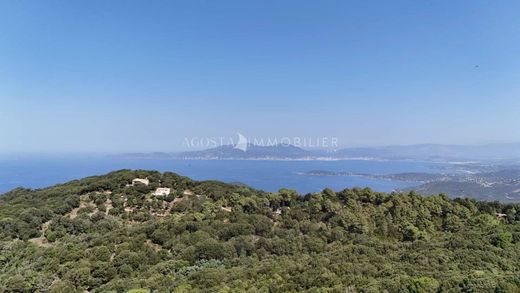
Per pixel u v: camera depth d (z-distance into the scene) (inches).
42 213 2188.7
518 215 2121.1
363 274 1274.6
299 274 1282.0
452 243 1567.4
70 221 2110.0
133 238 1786.4
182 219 2015.3
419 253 1457.9
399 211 2177.7
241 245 1711.4
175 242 1743.4
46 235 1988.2
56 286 1380.4
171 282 1341.0
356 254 1560.0
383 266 1334.9
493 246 1496.1
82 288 1406.3
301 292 1111.0
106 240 1791.3
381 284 1091.9
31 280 1448.1
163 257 1638.8
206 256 1616.6
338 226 2055.9
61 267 1537.9
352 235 1957.4
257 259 1624.0
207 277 1328.7
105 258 1606.8
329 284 1171.3
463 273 1163.3
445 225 2124.8
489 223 1996.8
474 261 1304.1
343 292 1078.4
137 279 1396.4
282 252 1732.3
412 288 1046.4
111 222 2127.2
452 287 1048.8
